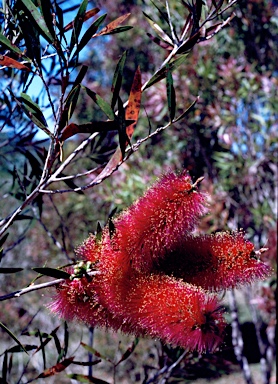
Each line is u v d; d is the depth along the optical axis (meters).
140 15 1.55
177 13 1.00
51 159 0.30
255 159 1.21
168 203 0.30
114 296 0.30
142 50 1.62
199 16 0.34
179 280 0.30
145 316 0.28
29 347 0.39
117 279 0.30
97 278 0.31
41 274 0.31
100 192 1.09
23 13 0.31
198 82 1.19
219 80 1.19
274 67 1.21
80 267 0.30
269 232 1.04
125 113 0.29
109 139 0.59
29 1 0.28
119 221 0.31
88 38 0.29
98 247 0.32
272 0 1.23
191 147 1.29
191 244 0.31
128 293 0.29
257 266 0.31
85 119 1.77
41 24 0.28
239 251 0.31
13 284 1.33
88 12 0.36
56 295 0.32
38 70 0.29
